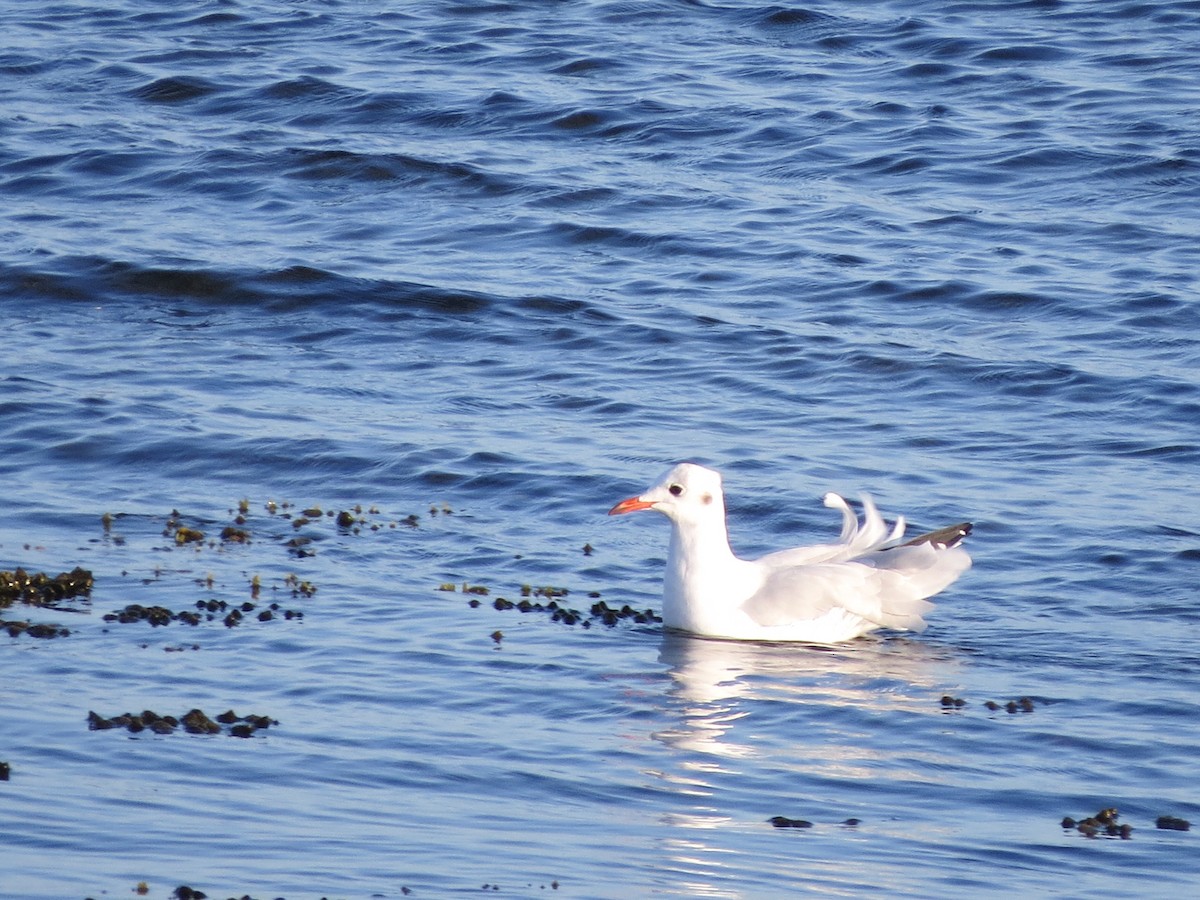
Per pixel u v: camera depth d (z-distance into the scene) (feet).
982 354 71.00
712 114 100.63
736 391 67.72
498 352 71.67
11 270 77.61
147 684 40.73
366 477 58.29
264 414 63.62
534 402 66.18
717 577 47.52
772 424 64.28
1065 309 75.66
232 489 57.21
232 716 38.65
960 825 35.32
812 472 59.57
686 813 35.22
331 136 97.50
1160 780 37.96
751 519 55.93
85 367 68.23
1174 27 114.73
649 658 45.03
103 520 53.36
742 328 74.08
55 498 55.42
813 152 95.50
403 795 35.35
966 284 78.23
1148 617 48.55
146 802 33.99
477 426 63.16
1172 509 56.29
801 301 77.20
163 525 53.42
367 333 73.46
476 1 122.83
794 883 32.01
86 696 39.70
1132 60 108.78
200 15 120.26
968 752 39.24
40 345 70.64
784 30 116.47
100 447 59.93
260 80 106.01
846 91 104.47
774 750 39.01
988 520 55.36
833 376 69.15
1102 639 47.03
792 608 47.26
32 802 33.53
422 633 45.50
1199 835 35.24
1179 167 92.02
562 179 91.45
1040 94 103.50
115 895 29.63
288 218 86.94
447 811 34.65
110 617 45.21
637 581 51.13
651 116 100.37
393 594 48.47
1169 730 40.75
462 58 111.04
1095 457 61.26
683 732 39.88
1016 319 75.05
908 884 32.19
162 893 29.84
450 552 52.21
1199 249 82.33
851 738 39.93
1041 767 38.50
